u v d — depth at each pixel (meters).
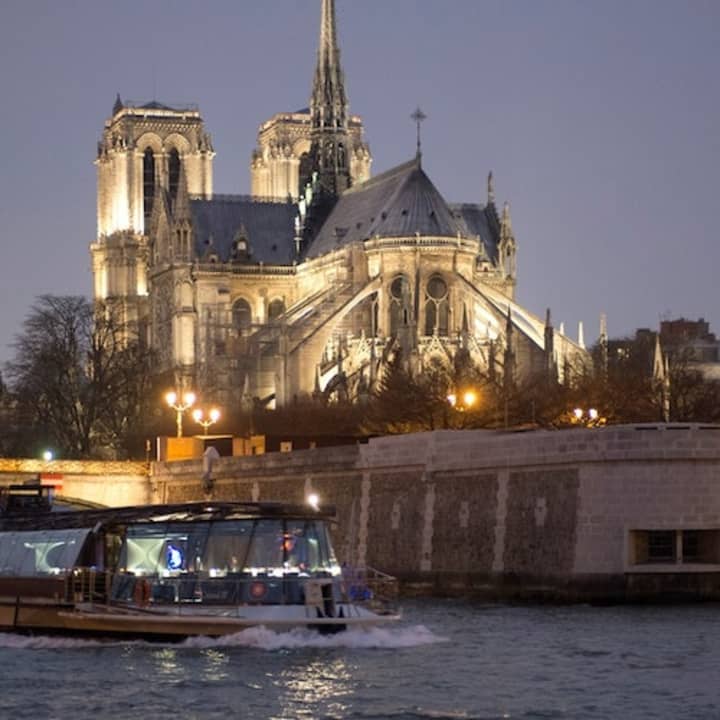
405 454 162.12
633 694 96.38
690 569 139.38
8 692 98.62
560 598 142.38
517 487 148.25
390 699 95.94
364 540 167.88
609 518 140.00
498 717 91.06
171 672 104.62
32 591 125.31
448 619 130.75
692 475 139.38
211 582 118.69
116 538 124.69
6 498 147.38
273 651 112.94
